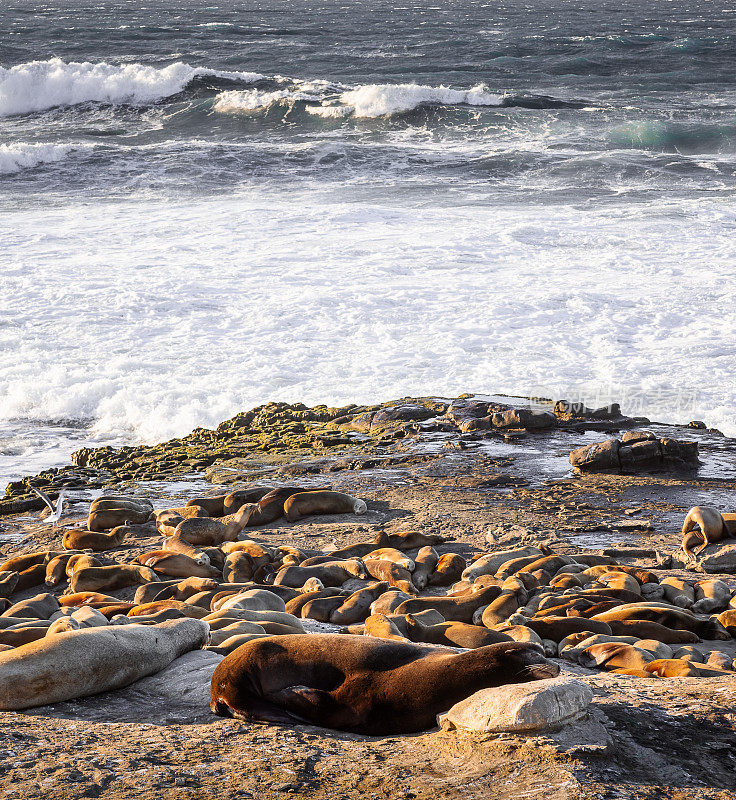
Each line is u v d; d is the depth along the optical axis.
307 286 74.25
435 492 38.44
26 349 62.06
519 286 73.44
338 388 55.84
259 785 10.45
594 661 17.72
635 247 84.50
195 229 93.06
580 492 38.34
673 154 132.25
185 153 128.62
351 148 131.88
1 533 36.53
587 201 105.56
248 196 109.44
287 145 135.62
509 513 35.12
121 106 169.00
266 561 27.53
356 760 11.13
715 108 162.25
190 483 42.03
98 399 55.53
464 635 17.67
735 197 106.25
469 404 50.59
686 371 56.06
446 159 127.00
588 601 21.72
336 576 25.59
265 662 12.85
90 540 32.09
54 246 87.19
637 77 199.88
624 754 10.89
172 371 58.56
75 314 68.62
